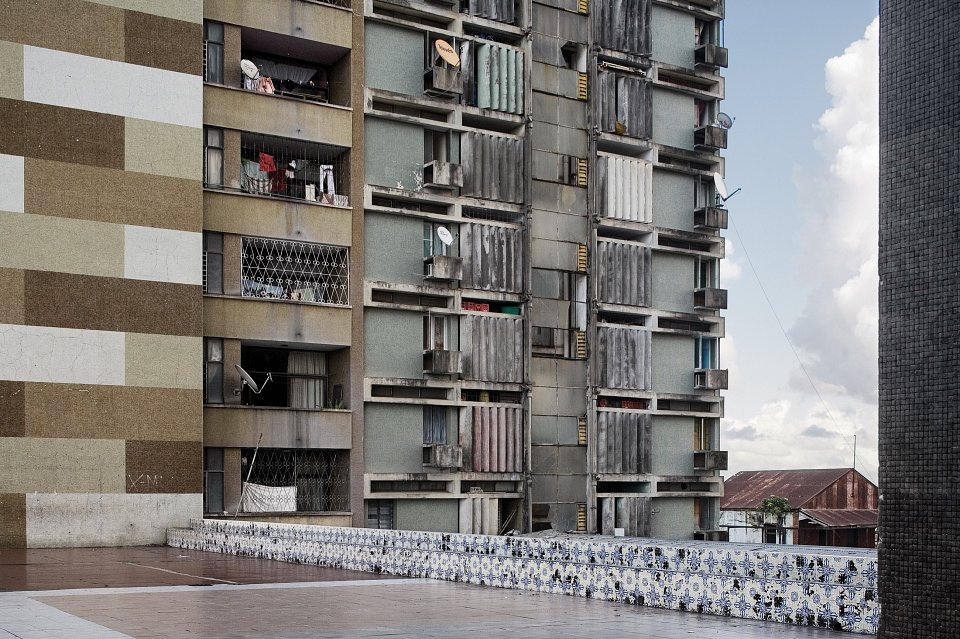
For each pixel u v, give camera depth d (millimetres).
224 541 27188
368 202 38594
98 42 31297
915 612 7262
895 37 7629
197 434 31719
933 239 7277
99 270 30703
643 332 45250
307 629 11930
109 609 13938
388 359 38844
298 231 36844
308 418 36281
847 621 11750
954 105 7188
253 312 35625
